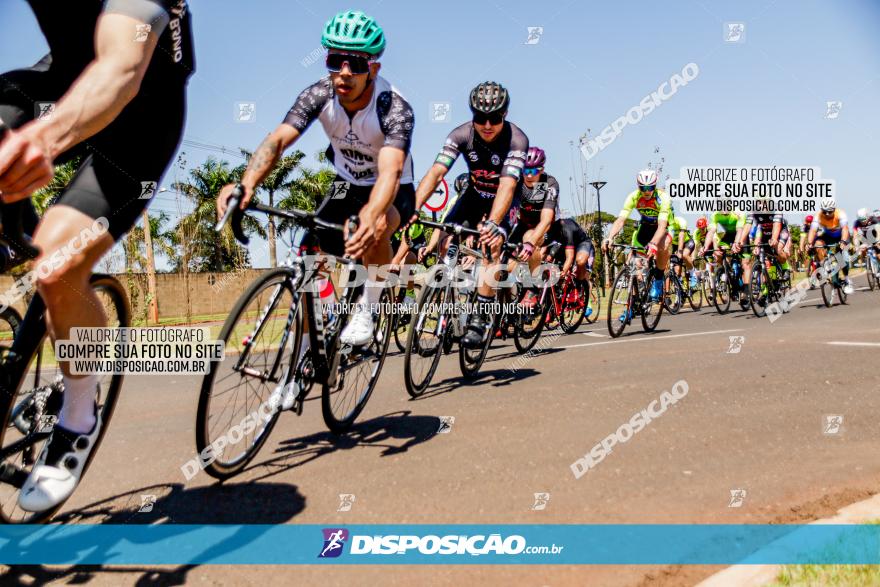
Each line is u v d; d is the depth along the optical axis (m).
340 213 3.23
